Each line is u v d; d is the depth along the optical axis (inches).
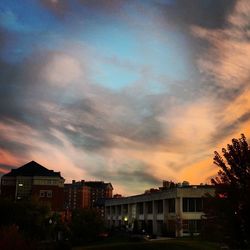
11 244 988.6
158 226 3609.7
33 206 2148.1
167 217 3380.9
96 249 1925.4
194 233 3011.8
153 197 3700.8
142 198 4010.8
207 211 696.4
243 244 664.4
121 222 4736.7
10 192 4146.2
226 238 677.9
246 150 675.4
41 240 2074.3
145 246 1913.1
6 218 1883.6
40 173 4168.3
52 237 2474.2
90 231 2783.0
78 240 2719.0
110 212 5265.8
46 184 4121.6
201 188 3115.2
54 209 4050.2
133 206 4402.1
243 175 672.4
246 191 660.7
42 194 4084.6
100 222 2871.6
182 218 3080.7
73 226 2770.7
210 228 697.0
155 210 3673.7
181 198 3115.2
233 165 679.7
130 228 4124.0
